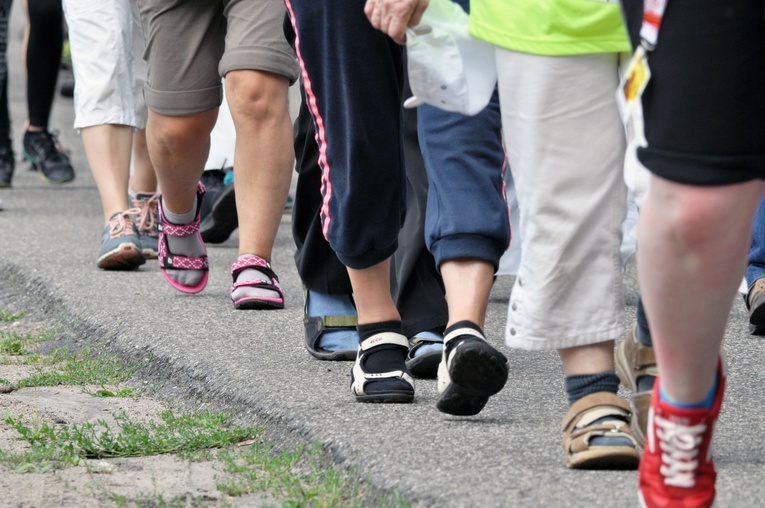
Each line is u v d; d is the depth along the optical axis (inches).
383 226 411.2
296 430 404.8
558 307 332.8
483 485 331.6
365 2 382.3
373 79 388.2
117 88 740.0
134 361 532.7
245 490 354.3
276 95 593.6
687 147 248.5
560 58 316.8
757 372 482.6
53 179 1171.3
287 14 410.9
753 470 343.6
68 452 389.7
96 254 794.8
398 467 350.6
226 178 845.8
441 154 409.4
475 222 395.2
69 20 749.9
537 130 322.3
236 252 815.7
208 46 581.9
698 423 277.0
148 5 576.7
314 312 514.0
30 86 1169.4
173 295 657.6
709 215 249.0
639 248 261.1
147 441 398.6
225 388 464.8
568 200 325.4
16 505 343.0
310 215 506.0
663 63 251.9
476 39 330.6
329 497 340.2
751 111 246.5
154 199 787.4
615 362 366.9
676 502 282.0
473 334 384.8
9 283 722.8
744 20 244.2
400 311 478.0
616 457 334.6
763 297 541.3
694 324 261.1
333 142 399.5
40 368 521.3
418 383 462.6
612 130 323.0
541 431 387.5
